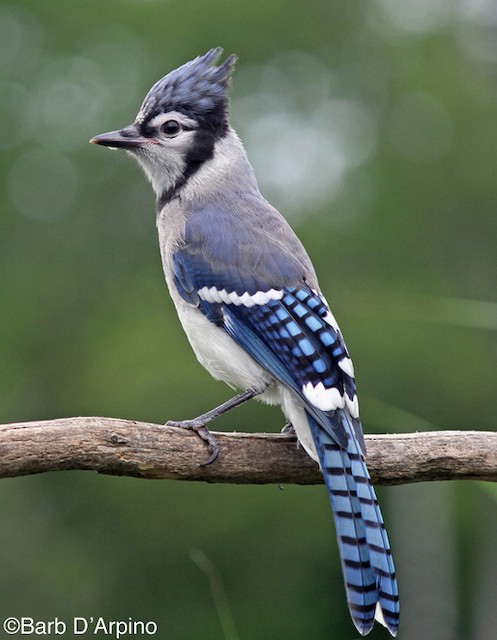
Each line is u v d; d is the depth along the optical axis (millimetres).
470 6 21781
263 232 7727
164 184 8234
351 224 19172
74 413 17719
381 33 21688
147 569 15969
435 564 13766
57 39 21062
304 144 20266
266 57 21016
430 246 19484
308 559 15672
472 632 14523
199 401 16719
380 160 19984
